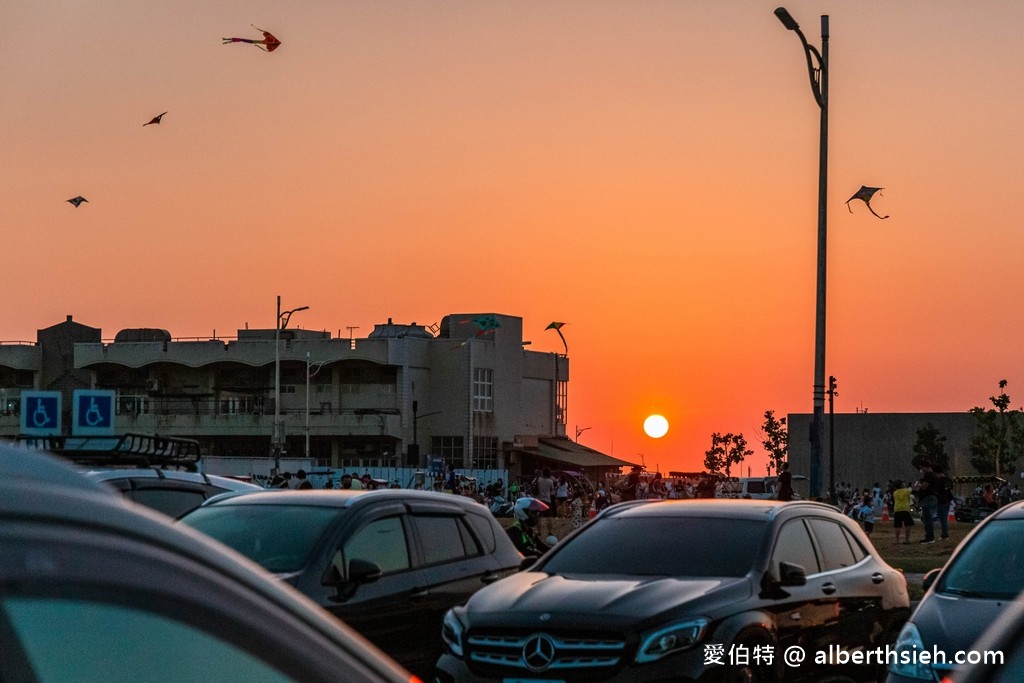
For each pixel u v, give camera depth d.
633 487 44.09
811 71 29.73
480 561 12.60
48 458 2.01
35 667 1.76
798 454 125.81
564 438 122.44
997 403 117.31
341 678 2.11
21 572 1.74
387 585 11.45
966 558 11.06
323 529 11.33
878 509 71.62
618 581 10.72
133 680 1.84
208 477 14.99
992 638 3.95
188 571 1.96
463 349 107.62
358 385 105.94
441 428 107.88
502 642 10.04
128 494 13.94
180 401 107.44
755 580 10.70
